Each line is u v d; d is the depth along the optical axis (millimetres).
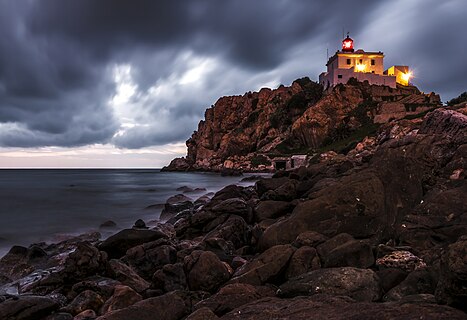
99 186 58688
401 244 9297
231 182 63750
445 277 4879
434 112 17422
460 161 12516
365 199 10484
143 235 12250
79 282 9289
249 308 5785
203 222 14789
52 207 30688
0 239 18469
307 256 8188
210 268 8406
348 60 91062
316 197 11734
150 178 88250
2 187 56812
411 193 11273
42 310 7359
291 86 115875
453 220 9117
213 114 133875
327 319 4824
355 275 6578
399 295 6180
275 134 101062
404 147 13312
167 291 8641
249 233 12867
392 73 93688
